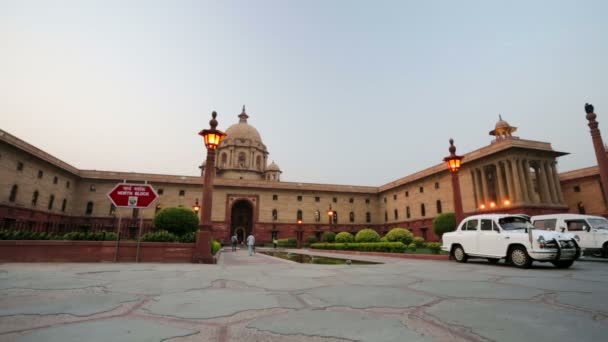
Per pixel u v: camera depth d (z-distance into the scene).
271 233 44.97
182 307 3.95
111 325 3.13
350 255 19.92
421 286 5.72
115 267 8.84
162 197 41.88
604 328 3.06
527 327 3.11
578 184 32.31
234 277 6.95
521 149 29.69
